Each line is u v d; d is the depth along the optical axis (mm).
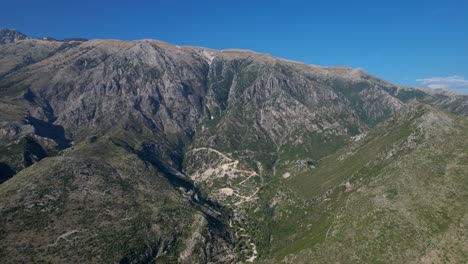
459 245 168500
